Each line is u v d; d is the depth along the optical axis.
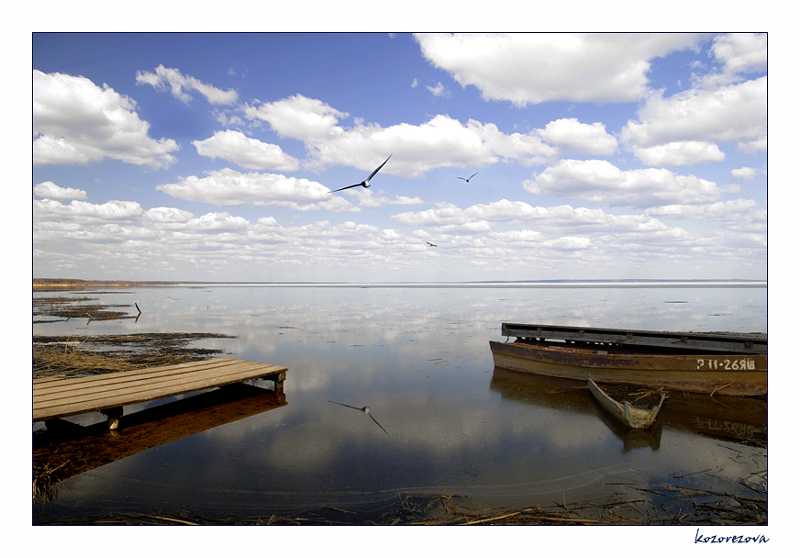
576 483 7.43
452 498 6.92
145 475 7.63
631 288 111.06
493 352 16.69
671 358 12.66
